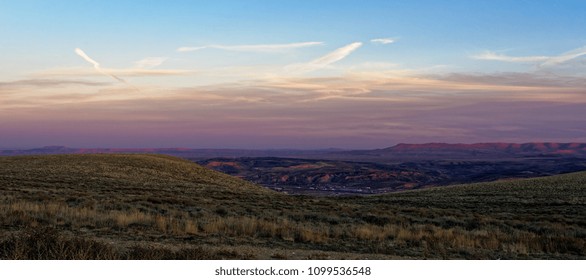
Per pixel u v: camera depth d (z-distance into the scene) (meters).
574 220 31.78
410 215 33.91
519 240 20.89
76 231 19.08
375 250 18.22
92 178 58.84
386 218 29.98
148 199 33.53
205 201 37.12
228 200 42.16
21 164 69.50
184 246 16.83
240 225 21.81
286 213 30.62
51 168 66.31
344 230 23.17
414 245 19.75
